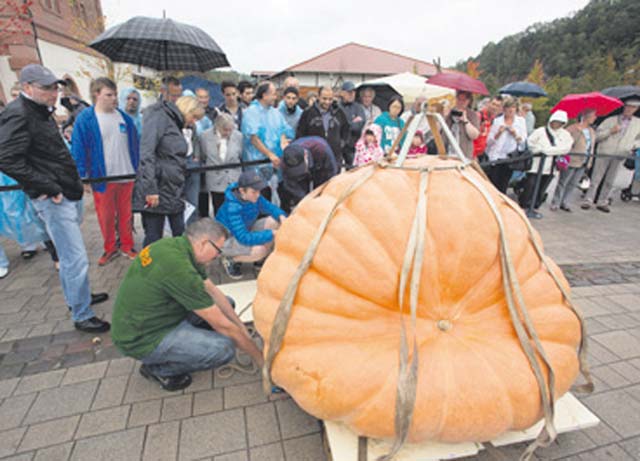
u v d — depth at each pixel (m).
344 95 6.20
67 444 2.04
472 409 1.49
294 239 1.92
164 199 3.49
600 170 6.62
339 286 1.73
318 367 1.65
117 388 2.44
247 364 2.65
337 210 1.84
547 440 1.62
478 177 1.94
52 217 2.76
